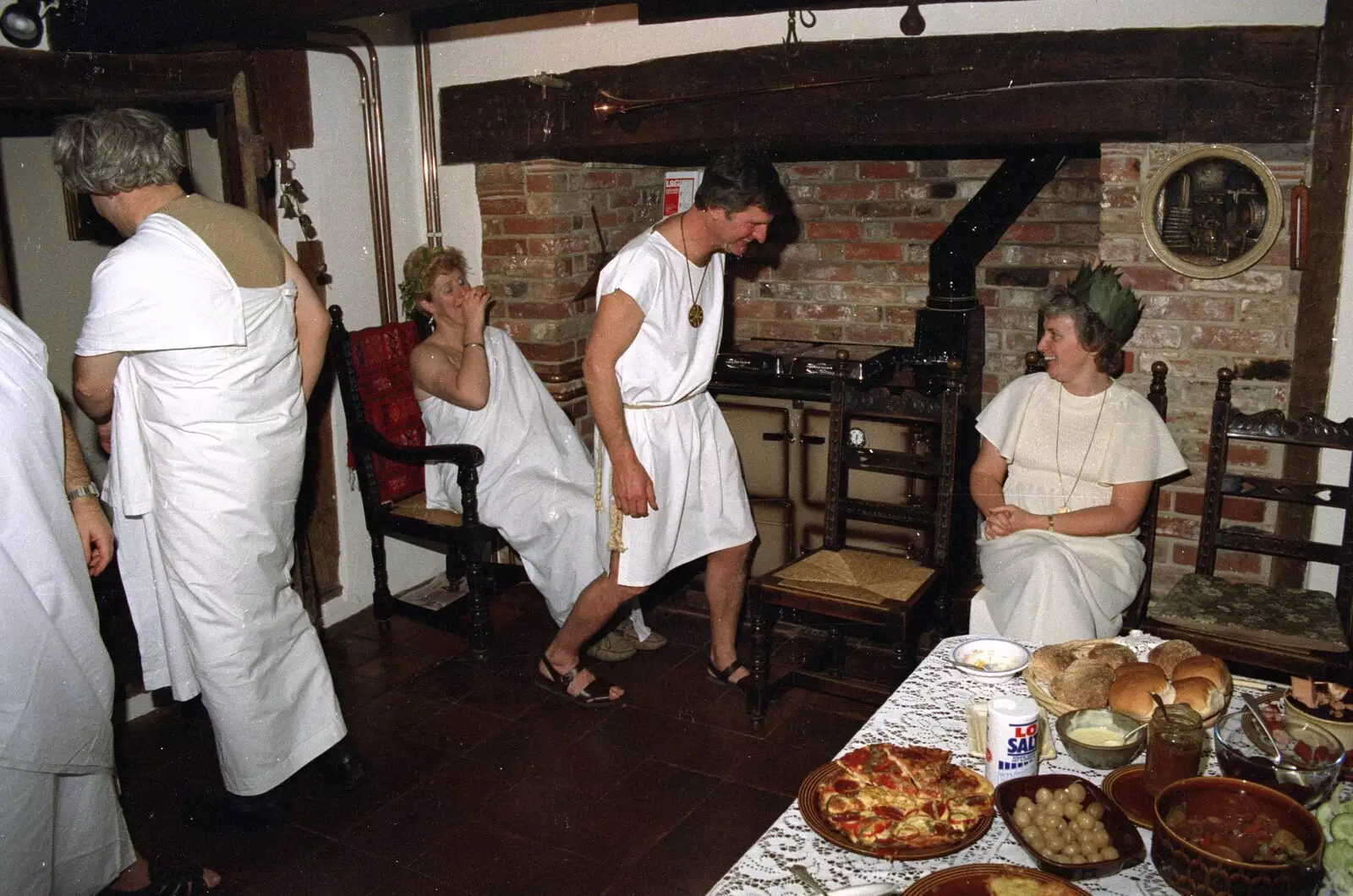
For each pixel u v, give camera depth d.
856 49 2.88
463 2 2.60
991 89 2.75
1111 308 2.55
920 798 1.34
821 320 3.78
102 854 2.02
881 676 3.13
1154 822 1.20
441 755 2.76
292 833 2.44
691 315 2.60
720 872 2.27
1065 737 1.44
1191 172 2.63
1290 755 1.31
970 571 3.44
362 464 3.37
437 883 2.25
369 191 3.52
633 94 3.22
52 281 3.75
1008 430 2.66
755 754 2.73
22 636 1.77
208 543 2.19
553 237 3.52
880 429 3.19
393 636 3.48
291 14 2.65
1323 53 2.44
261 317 2.18
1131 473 2.54
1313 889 1.12
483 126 3.54
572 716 2.95
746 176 2.41
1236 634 2.40
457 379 3.16
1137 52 2.59
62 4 2.89
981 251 3.23
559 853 2.35
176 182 2.19
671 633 3.47
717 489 2.78
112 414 2.19
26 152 3.60
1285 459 2.72
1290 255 2.56
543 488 3.19
